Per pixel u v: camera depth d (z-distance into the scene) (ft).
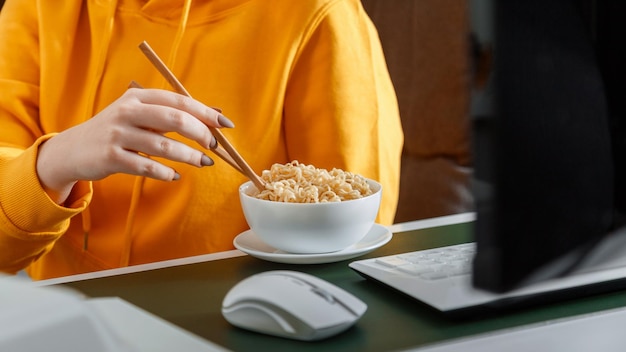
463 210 8.22
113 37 4.77
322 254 3.56
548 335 2.89
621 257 3.01
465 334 2.93
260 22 4.77
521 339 2.87
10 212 4.08
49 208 4.05
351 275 3.46
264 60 4.75
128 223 4.58
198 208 4.62
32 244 4.17
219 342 2.93
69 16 4.82
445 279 3.20
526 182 2.80
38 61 4.90
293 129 4.83
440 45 8.61
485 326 2.97
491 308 3.01
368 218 3.61
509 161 2.77
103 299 2.75
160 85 4.68
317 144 4.77
